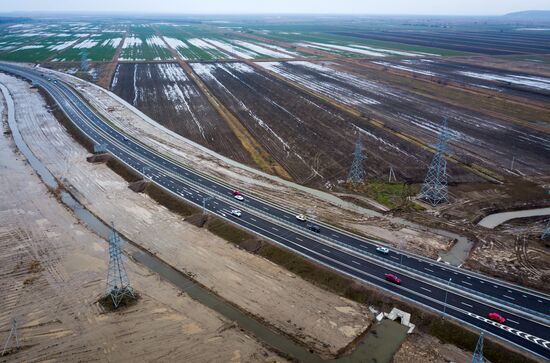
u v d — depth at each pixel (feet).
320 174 314.35
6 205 262.88
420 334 162.81
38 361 146.10
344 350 154.81
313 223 240.73
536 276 195.21
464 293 181.27
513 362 147.33
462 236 230.89
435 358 151.43
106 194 281.74
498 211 260.01
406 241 224.33
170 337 157.99
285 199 271.69
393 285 186.39
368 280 189.88
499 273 196.03
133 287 186.19
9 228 235.61
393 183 296.92
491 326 162.30
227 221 239.71
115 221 245.86
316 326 166.20
